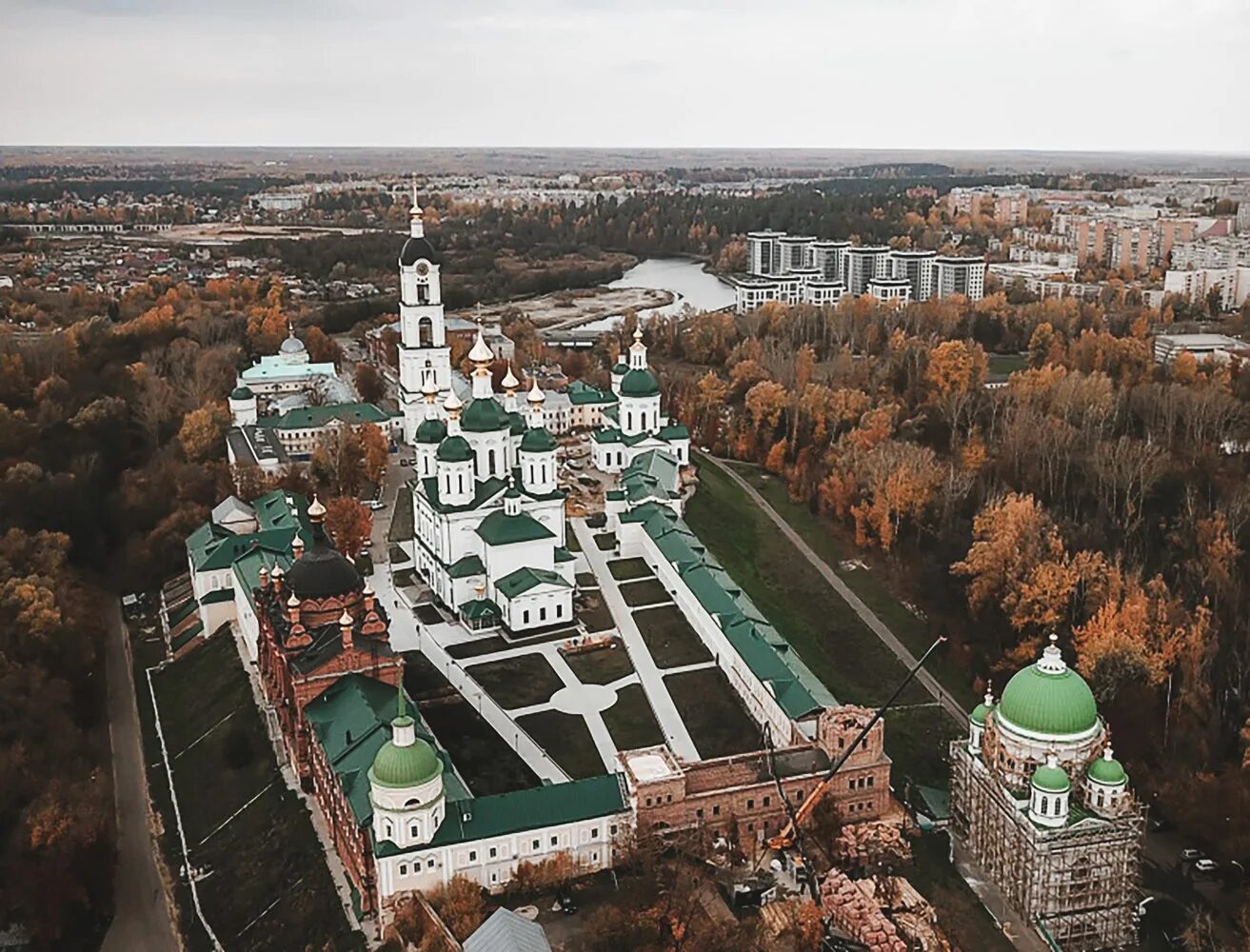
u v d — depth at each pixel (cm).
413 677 16900
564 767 14675
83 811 13738
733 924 11706
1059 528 19475
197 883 13788
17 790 14150
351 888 12600
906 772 15188
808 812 13112
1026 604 17400
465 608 18550
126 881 13988
